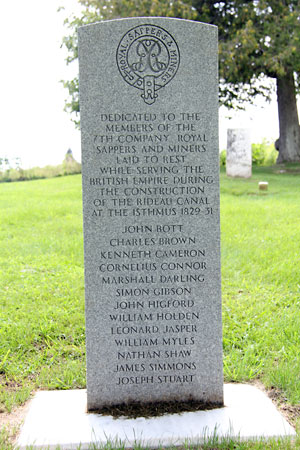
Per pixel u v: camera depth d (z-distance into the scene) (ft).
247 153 34.91
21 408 7.91
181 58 7.61
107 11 36.50
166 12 33.63
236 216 20.38
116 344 7.85
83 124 7.61
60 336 10.09
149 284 7.81
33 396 8.21
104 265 7.76
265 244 15.72
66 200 27.81
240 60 34.24
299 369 8.56
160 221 7.75
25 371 8.91
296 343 9.49
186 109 7.66
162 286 7.82
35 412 7.67
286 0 35.91
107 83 7.58
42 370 8.85
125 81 7.59
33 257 15.38
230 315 10.69
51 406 7.82
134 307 7.83
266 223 19.11
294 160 43.50
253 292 11.89
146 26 7.55
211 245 7.80
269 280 12.63
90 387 7.83
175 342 7.89
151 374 7.90
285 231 17.52
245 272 13.28
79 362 9.14
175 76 7.62
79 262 14.56
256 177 35.37
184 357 7.91
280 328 10.01
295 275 12.71
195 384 7.93
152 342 7.88
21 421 7.53
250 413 7.58
